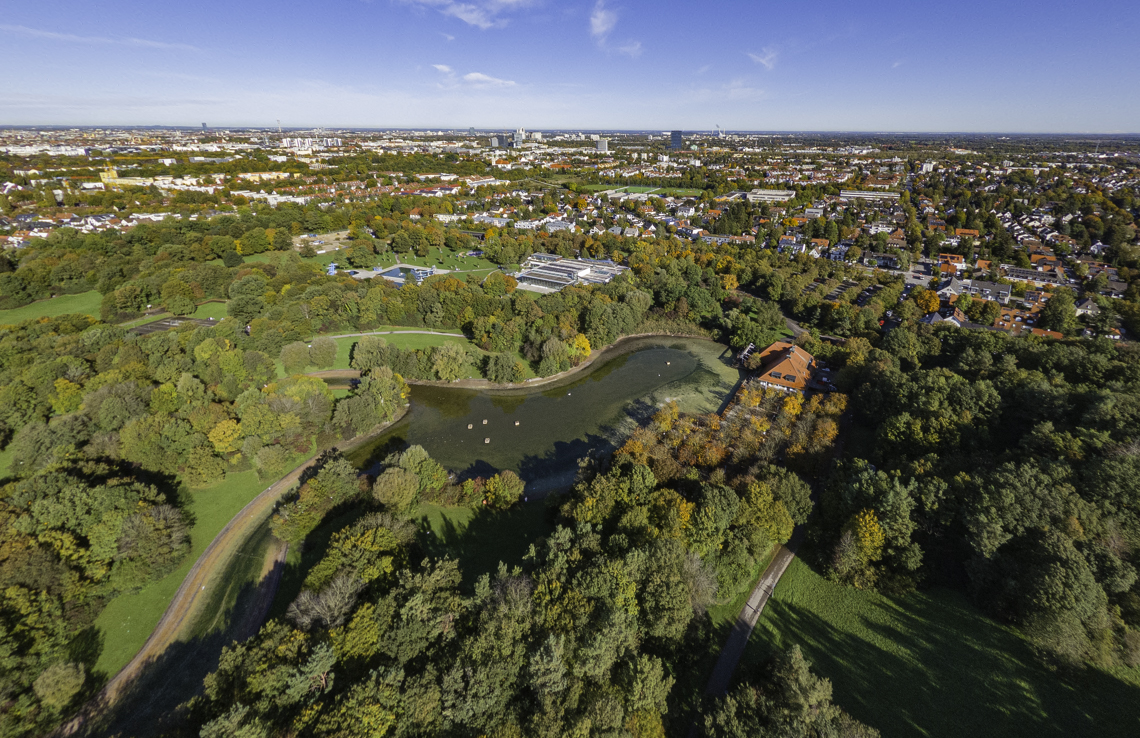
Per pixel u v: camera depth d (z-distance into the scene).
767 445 101.44
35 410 108.38
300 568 82.50
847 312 177.75
